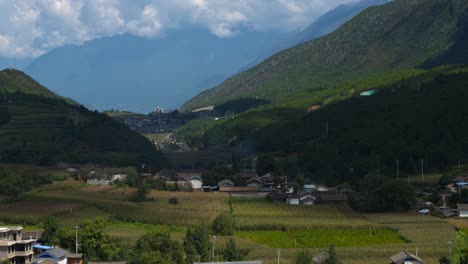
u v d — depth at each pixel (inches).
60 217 7322.8
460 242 2787.9
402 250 5748.0
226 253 5285.4
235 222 7278.5
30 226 6973.4
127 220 7529.5
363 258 5708.7
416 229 7022.6
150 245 5334.6
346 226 7126.0
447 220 7583.7
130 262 4970.5
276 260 5556.1
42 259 4997.5
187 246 5442.9
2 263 4877.0
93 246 5487.2
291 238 6702.8
